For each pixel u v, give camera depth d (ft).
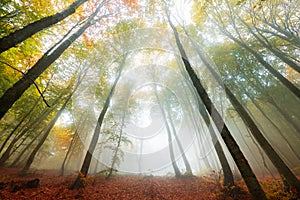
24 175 24.31
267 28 26.63
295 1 21.30
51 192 16.67
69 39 12.33
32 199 14.47
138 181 23.97
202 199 15.74
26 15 16.90
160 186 21.42
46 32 20.57
